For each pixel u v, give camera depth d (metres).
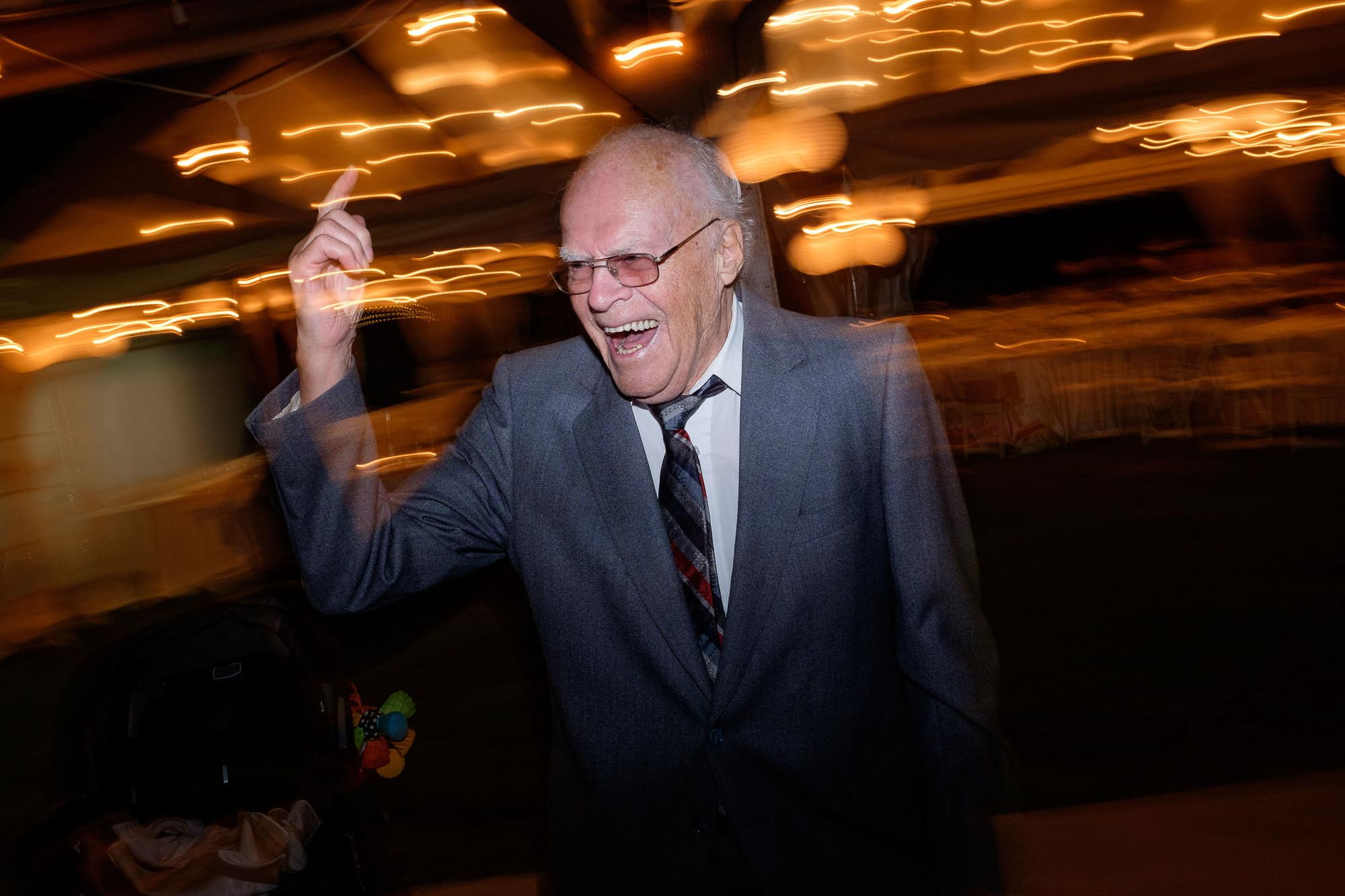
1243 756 3.60
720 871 1.66
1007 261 11.84
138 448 8.27
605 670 1.66
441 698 5.43
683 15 4.53
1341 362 10.18
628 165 1.62
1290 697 4.05
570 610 1.68
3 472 8.00
